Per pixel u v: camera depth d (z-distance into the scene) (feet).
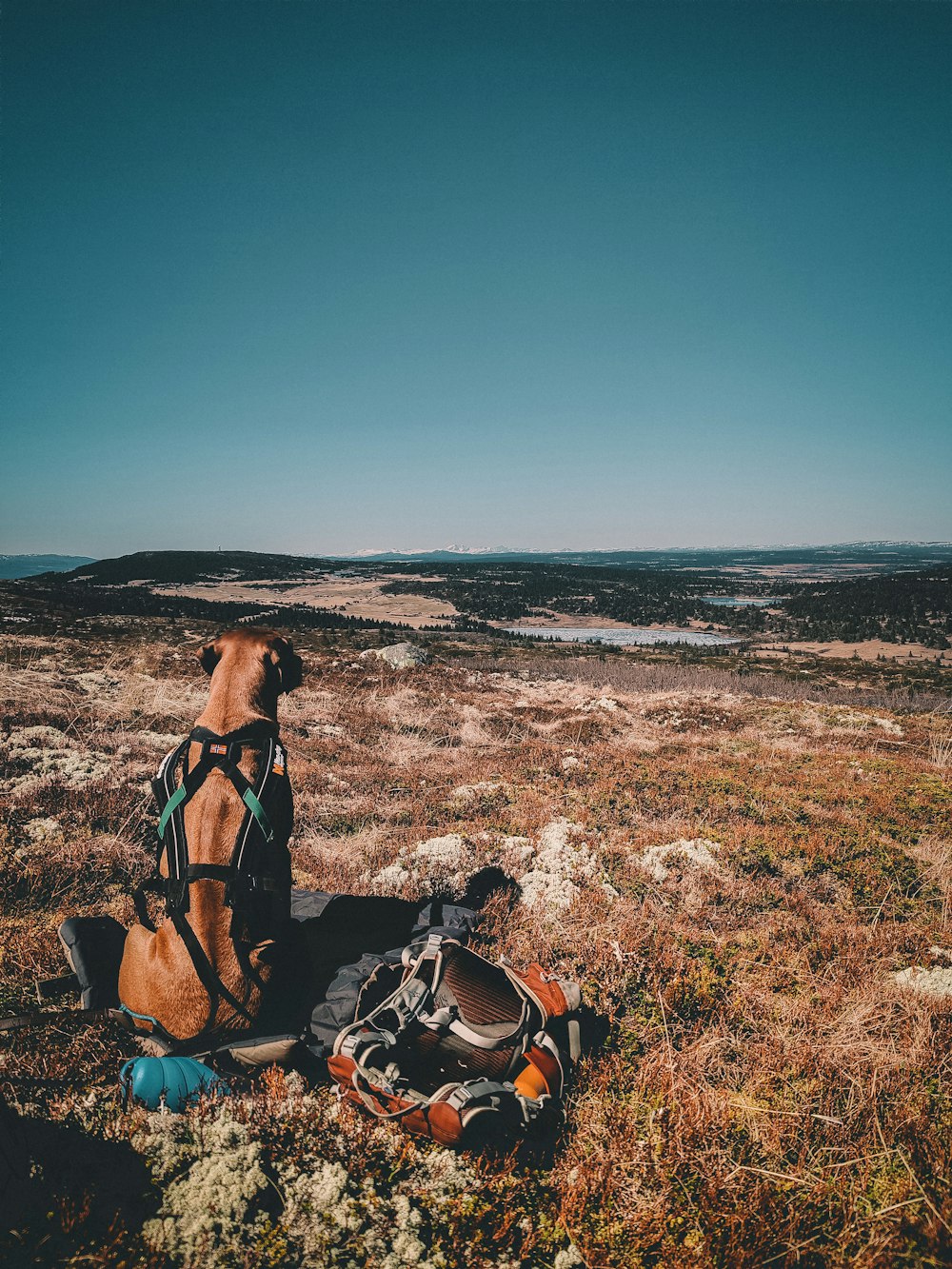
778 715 55.77
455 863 18.83
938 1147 9.15
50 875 15.66
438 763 33.42
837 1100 10.25
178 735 32.48
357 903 13.82
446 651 131.64
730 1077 10.83
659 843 21.71
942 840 23.99
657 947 14.62
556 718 51.11
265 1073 9.61
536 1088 8.91
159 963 9.09
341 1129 9.00
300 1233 7.68
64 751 25.75
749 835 23.17
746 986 13.42
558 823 22.99
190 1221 7.66
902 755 41.50
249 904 9.15
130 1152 8.48
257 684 10.55
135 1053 10.30
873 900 18.94
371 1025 9.43
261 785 9.62
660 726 50.42
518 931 14.93
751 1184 8.66
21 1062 9.86
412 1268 7.41
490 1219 8.10
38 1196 7.75
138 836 19.07
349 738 38.01
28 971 11.97
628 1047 11.43
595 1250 7.67
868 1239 8.03
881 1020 12.23
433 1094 9.09
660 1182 8.64
